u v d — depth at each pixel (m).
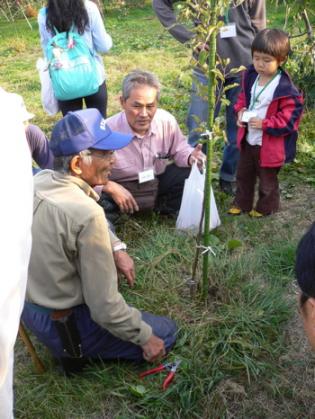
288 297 2.84
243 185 3.65
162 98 6.38
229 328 2.57
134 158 3.40
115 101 6.70
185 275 2.98
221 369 2.37
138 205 3.57
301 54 5.02
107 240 2.08
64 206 2.05
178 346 2.50
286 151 3.40
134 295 2.87
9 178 0.96
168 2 3.64
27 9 15.64
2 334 0.89
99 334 2.30
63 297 2.15
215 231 3.48
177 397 2.27
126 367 2.43
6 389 1.00
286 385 2.30
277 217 3.66
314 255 1.10
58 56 4.03
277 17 10.64
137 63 8.70
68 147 2.18
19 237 0.94
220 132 2.29
